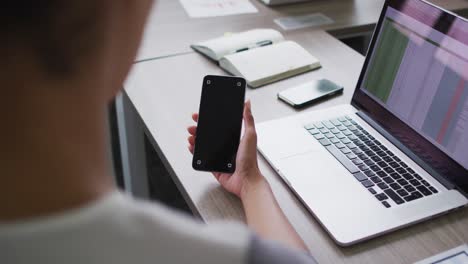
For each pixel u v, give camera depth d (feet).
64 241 0.66
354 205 2.49
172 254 0.76
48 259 0.66
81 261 0.68
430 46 2.82
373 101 3.21
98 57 0.73
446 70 2.71
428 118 2.81
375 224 2.39
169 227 0.77
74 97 0.70
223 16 5.00
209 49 4.05
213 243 0.80
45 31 0.65
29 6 0.63
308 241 2.35
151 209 0.78
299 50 4.14
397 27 3.05
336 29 4.87
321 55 4.30
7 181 0.66
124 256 0.72
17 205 0.67
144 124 3.23
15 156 0.65
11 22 0.62
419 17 2.89
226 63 3.90
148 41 4.38
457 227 2.47
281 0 5.29
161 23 4.75
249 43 4.22
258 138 2.99
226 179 2.63
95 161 0.75
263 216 2.31
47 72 0.66
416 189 2.63
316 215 2.42
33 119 0.66
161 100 3.48
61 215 0.67
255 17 5.04
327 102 3.56
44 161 0.67
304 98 3.51
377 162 2.82
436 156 2.74
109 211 0.71
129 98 3.50
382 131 3.10
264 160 2.89
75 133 0.71
